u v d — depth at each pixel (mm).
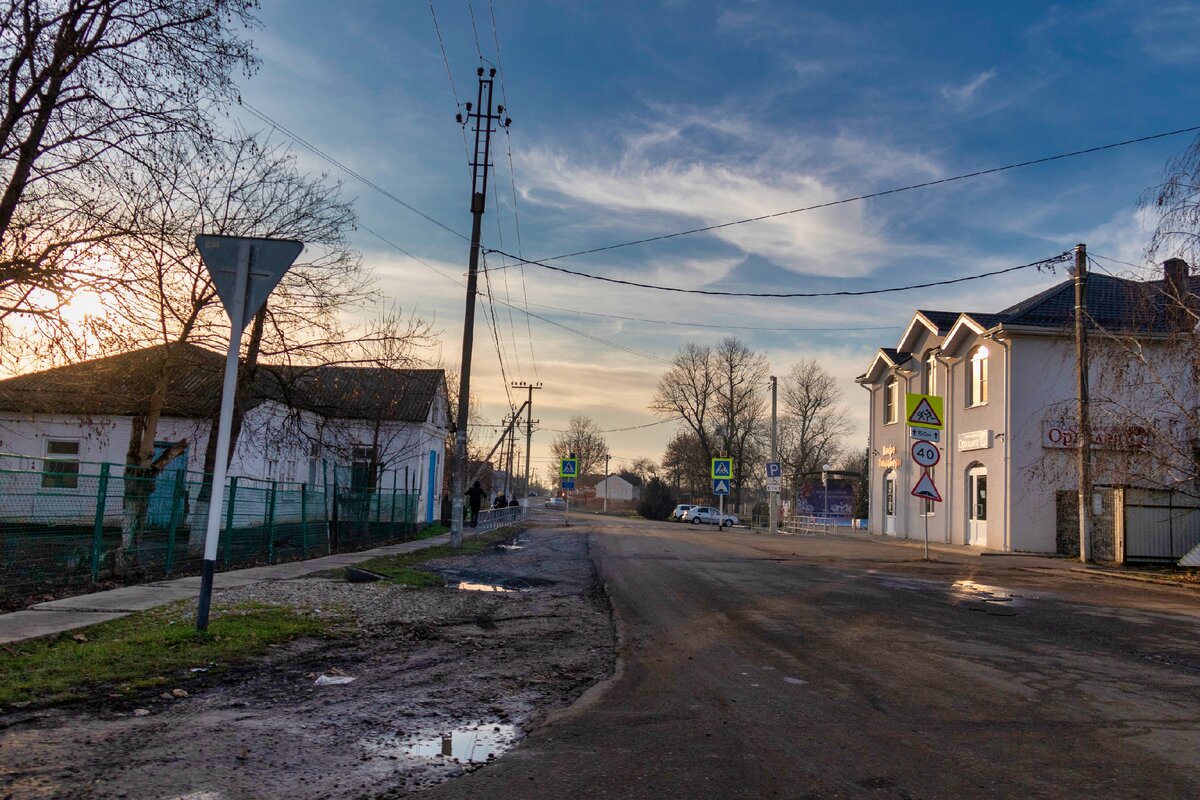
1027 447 23938
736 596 12195
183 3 11281
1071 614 10961
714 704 6020
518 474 124938
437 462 38125
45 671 6246
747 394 67562
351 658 7570
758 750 4938
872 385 35906
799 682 6762
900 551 23891
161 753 4582
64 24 10695
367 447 25609
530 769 4555
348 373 24438
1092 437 20031
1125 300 17469
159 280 13664
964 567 18578
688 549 22328
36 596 9984
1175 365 16578
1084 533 20172
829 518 53062
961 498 27234
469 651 8016
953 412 27969
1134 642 8898
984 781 4453
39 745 4633
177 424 22016
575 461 42438
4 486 9836
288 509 17031
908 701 6172
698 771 4547
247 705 5777
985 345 25797
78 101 10828
